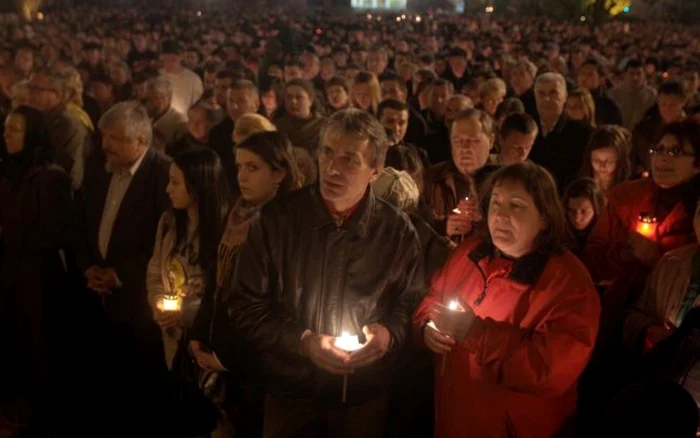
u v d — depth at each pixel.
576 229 4.07
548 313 2.64
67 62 9.80
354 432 3.01
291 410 2.98
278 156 3.39
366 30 23.91
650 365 2.67
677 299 3.05
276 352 2.88
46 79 5.73
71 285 4.89
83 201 4.57
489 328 2.64
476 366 2.76
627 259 3.67
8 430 4.31
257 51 13.80
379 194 3.61
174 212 3.81
